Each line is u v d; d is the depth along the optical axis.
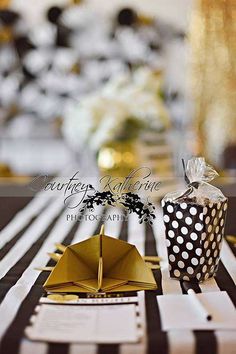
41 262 1.07
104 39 3.15
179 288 0.90
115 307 0.81
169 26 3.12
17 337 0.70
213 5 2.83
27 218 1.50
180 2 3.10
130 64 3.16
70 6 3.12
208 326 0.73
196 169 0.96
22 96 3.21
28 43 3.16
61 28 3.14
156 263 1.05
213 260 0.95
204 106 2.99
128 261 0.92
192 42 2.94
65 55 3.17
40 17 3.13
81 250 0.93
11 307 0.80
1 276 0.97
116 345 0.68
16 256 1.12
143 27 3.13
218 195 0.96
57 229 1.37
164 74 3.14
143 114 1.83
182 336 0.70
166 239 0.95
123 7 3.12
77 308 0.80
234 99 2.94
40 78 3.19
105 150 1.74
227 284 0.92
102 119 1.80
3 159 3.24
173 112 3.12
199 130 2.99
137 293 0.86
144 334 0.71
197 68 2.96
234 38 2.85
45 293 0.87
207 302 0.82
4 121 3.22
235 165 2.87
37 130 3.23
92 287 0.87
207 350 0.69
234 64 2.89
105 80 3.17
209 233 0.92
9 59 3.17
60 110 3.21
